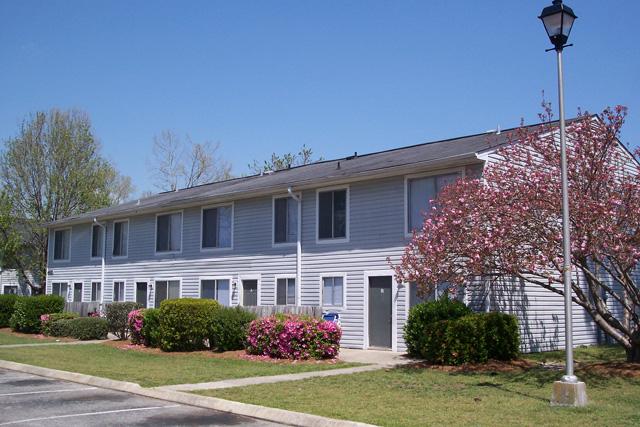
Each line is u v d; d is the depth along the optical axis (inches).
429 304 657.6
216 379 526.3
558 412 375.9
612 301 831.1
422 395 439.8
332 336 665.0
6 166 1635.1
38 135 1675.7
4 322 1161.4
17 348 811.4
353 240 785.6
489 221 533.3
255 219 921.5
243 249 933.8
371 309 761.0
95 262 1245.7
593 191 530.6
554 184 524.7
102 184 1755.7
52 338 966.4
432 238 561.6
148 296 1098.1
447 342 598.2
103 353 748.0
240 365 623.5
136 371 579.5
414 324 660.7
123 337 906.7
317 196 833.5
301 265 842.2
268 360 654.5
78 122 1722.4
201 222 1011.3
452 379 515.5
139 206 1138.0
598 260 538.0
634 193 515.5
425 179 719.1
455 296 680.4
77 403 434.0
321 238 823.1
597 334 808.3
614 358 640.4
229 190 971.9
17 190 1635.1
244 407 397.7
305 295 832.9
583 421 350.3
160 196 1317.7
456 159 665.0
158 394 458.3
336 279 801.6
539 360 629.6
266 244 900.0
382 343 745.6
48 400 446.3
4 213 1582.2
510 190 540.1
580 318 784.9
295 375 547.5
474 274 545.6
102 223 1230.9
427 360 629.3
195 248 1016.9
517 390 460.4
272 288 882.8
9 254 1622.8
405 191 735.1
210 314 759.7
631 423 345.1
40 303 1059.9
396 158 814.5
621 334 572.7
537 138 602.2
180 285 1035.9
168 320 755.4
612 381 491.2
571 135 567.8
